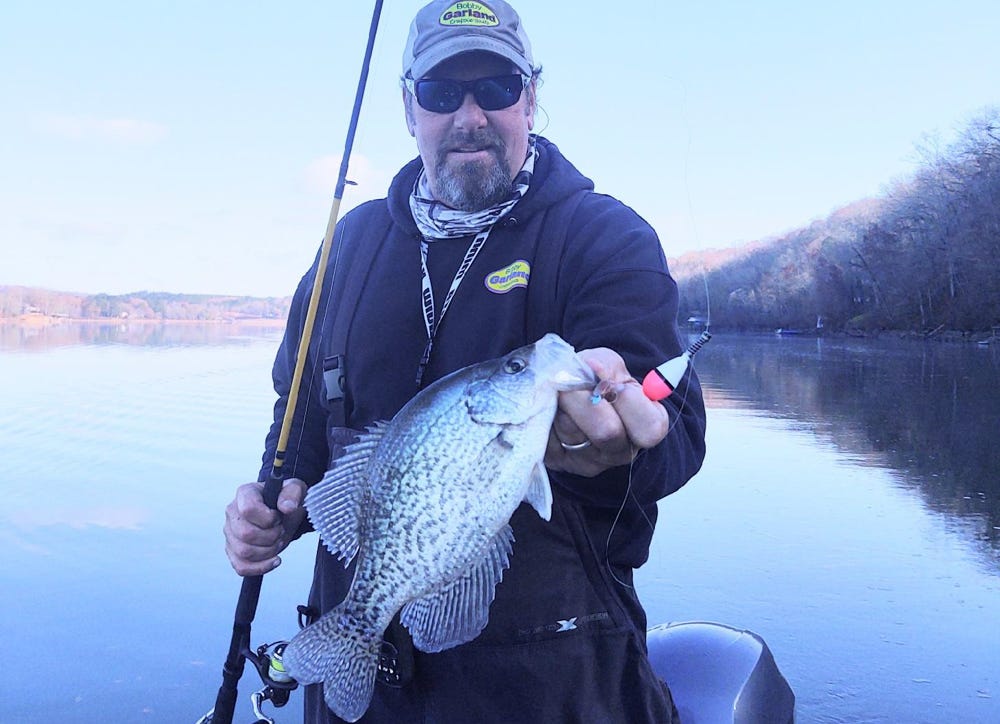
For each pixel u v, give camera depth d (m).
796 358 28.20
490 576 1.97
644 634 2.31
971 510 7.09
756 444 10.68
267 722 2.55
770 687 2.93
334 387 2.49
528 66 2.53
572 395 1.76
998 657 4.25
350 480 2.13
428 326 2.37
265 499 2.38
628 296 2.10
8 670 4.08
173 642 4.47
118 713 3.75
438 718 2.18
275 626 4.73
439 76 2.45
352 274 2.59
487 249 2.36
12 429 10.30
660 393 1.79
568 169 2.51
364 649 2.07
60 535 6.12
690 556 5.88
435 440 2.01
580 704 2.11
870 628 4.62
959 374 20.97
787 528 6.58
